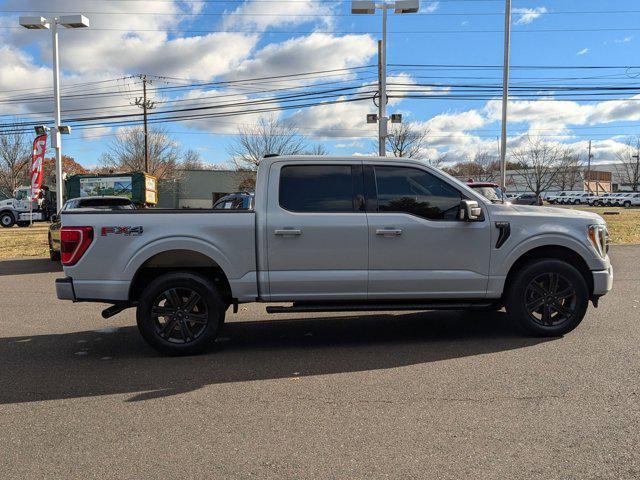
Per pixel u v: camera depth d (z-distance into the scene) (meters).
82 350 5.70
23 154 50.16
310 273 5.41
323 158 5.55
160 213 5.34
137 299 5.60
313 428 3.66
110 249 5.29
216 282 5.74
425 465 3.12
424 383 4.48
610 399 4.04
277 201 5.45
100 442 3.50
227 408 4.04
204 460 3.24
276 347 5.71
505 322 6.65
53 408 4.09
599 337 5.76
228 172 63.19
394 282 5.48
